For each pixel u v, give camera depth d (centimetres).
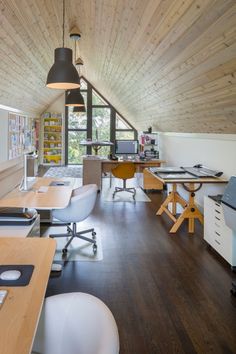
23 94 656
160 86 448
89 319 123
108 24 383
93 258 354
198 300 271
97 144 856
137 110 800
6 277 140
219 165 446
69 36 502
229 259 332
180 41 283
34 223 256
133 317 245
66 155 1181
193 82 339
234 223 288
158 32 303
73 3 361
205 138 491
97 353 103
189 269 331
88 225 473
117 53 479
